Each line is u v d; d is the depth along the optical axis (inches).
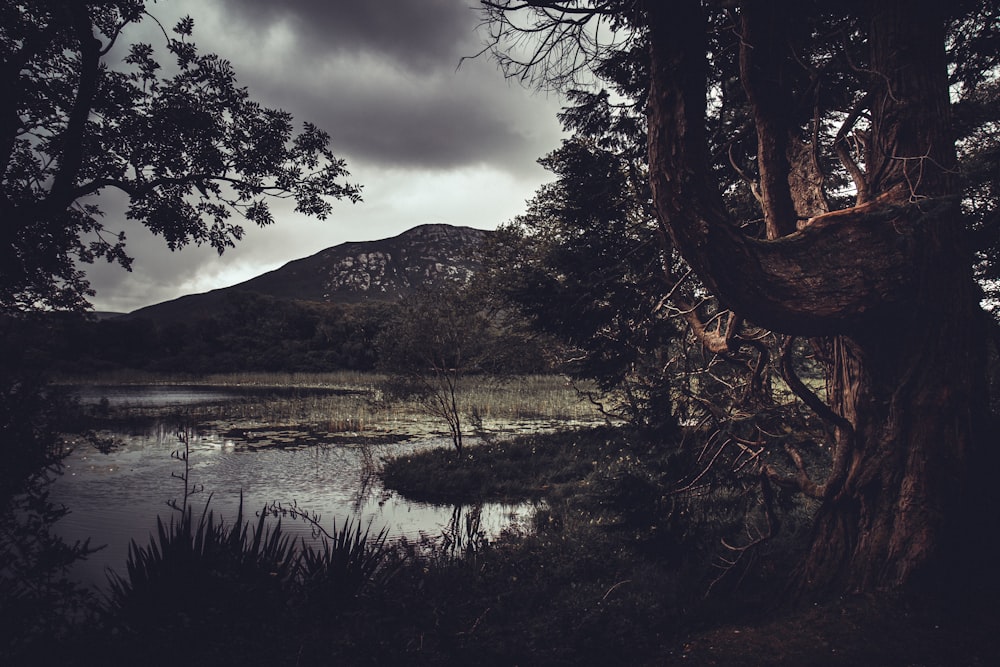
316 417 850.1
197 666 135.7
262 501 383.6
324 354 2060.8
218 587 170.4
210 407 981.2
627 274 228.7
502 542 274.2
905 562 146.5
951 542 144.4
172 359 2069.4
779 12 154.2
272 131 344.2
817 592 158.4
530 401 930.1
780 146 162.2
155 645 144.6
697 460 217.9
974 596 137.3
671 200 139.2
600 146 233.9
